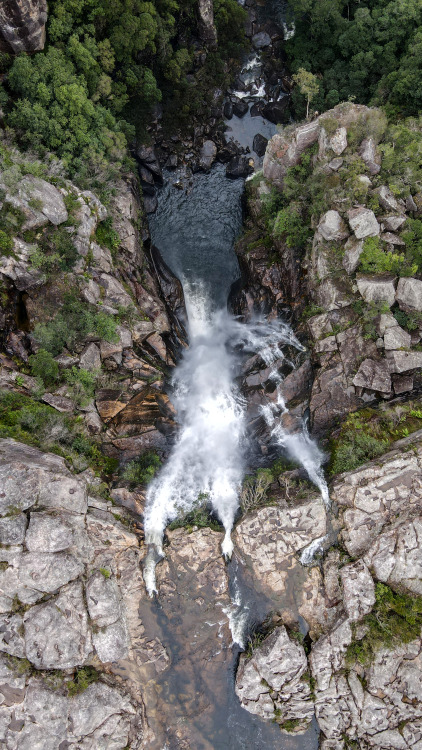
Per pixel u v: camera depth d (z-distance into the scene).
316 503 27.19
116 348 30.61
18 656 22.98
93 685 24.11
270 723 25.73
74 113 30.91
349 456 27.97
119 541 26.20
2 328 27.53
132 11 33.78
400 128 32.31
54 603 23.73
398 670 24.72
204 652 26.28
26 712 22.73
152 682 25.59
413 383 29.44
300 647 25.62
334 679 25.28
